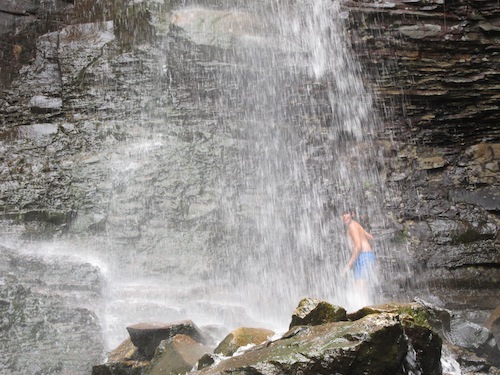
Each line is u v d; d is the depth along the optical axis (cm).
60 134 1082
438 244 1037
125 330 711
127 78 1153
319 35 1187
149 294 830
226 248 1004
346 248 1045
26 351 626
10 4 1286
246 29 1188
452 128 1201
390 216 1083
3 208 968
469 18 1154
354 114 1183
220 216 1029
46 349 632
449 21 1158
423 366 471
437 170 1163
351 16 1151
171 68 1157
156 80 1154
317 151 1145
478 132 1205
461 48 1159
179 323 584
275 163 1121
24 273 759
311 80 1180
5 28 1271
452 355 559
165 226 995
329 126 1174
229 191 1062
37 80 1183
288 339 466
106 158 1048
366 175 1139
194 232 1000
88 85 1147
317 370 420
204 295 874
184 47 1162
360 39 1155
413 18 1153
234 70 1164
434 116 1194
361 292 883
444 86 1171
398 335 436
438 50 1160
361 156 1156
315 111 1177
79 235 962
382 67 1169
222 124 1129
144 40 1181
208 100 1148
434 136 1197
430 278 989
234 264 996
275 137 1141
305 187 1105
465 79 1166
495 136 1205
